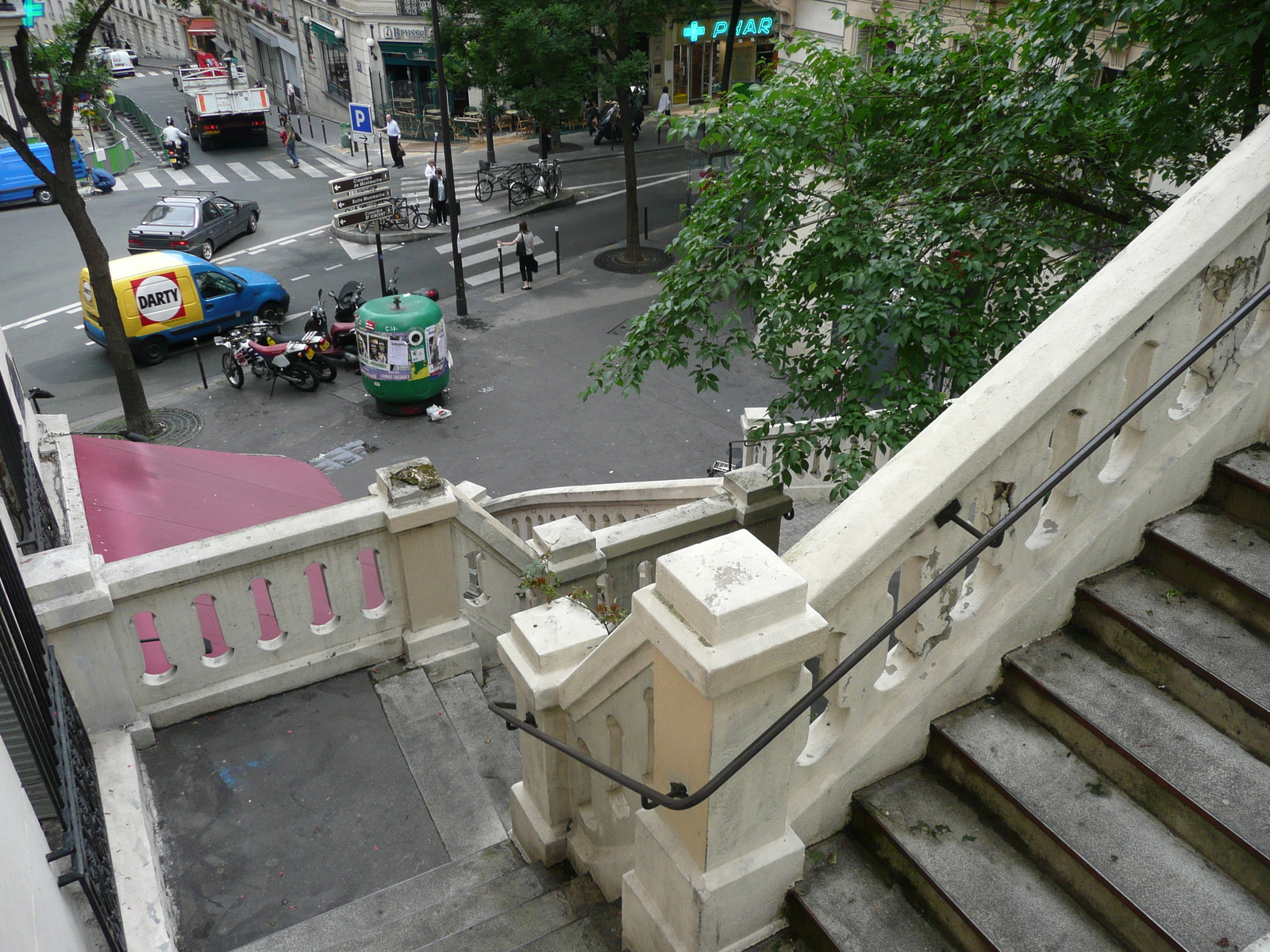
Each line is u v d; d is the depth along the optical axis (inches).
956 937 114.8
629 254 954.7
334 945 157.4
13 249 1054.4
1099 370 125.0
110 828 176.2
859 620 117.8
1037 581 134.8
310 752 206.2
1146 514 140.9
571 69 887.1
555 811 163.0
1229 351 138.8
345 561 220.1
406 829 188.1
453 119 1560.0
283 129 1530.5
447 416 649.0
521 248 866.8
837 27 612.7
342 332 721.0
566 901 154.7
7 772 109.8
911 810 126.0
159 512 290.0
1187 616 131.3
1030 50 264.5
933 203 274.8
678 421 634.2
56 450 308.5
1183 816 113.1
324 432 633.0
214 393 691.4
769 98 294.8
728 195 297.1
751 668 95.9
